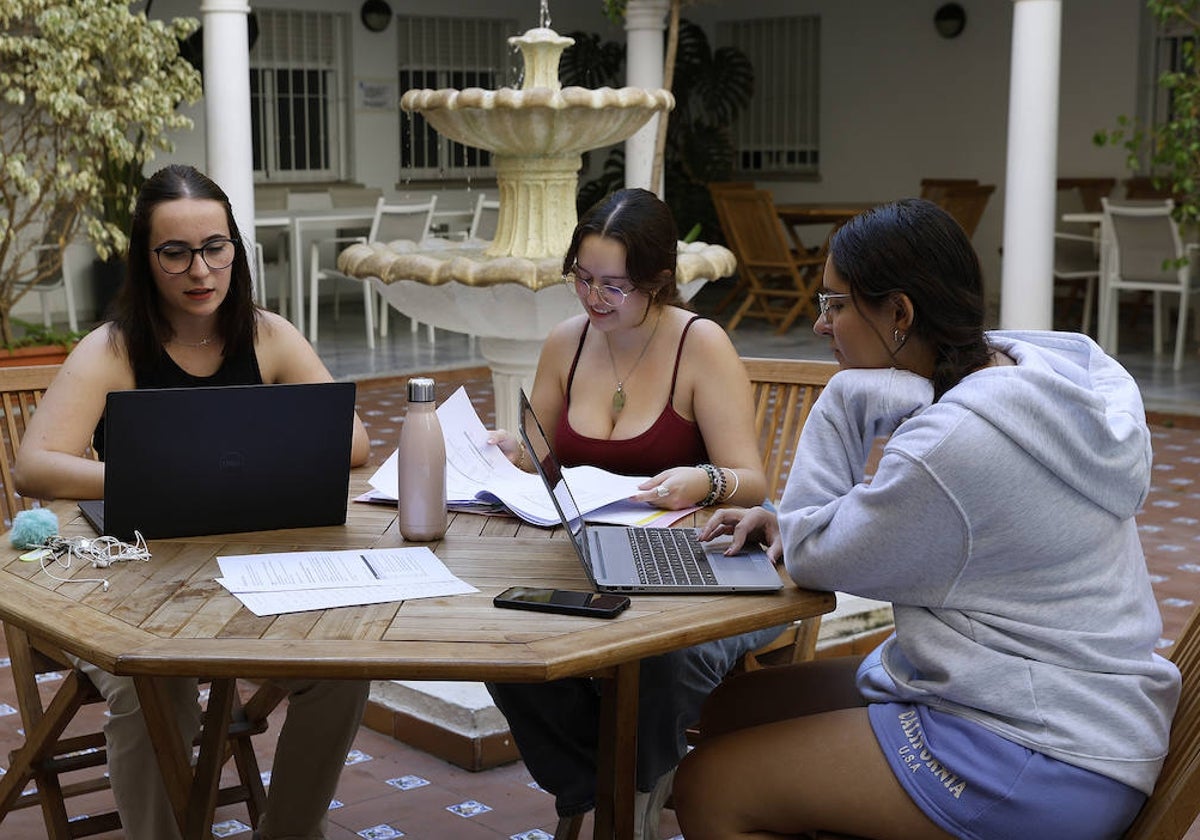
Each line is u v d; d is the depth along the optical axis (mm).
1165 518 6410
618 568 2375
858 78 15289
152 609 2174
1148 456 2199
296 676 1941
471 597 2246
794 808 2191
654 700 2621
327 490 2662
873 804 2141
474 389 9820
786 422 3621
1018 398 2070
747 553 2490
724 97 15625
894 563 2135
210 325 3080
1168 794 2080
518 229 5043
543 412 3303
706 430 3109
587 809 2787
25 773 2951
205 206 2920
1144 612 2201
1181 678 2283
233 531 2619
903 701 2213
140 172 10867
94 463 2861
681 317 3168
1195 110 9336
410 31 14828
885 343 2244
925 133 14812
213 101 8461
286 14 14039
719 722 2602
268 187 13641
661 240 3051
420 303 4941
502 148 4930
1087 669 2121
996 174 14312
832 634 4172
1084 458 2092
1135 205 10703
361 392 9523
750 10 15969
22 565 2424
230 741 3209
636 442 3131
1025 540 2094
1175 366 10203
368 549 2516
